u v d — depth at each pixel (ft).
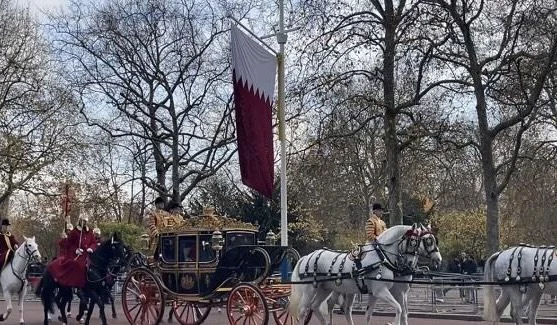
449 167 83.56
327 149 79.15
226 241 55.98
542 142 89.66
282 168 61.98
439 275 50.01
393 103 77.77
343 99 77.51
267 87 59.31
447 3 74.74
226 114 110.11
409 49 75.10
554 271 44.32
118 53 106.22
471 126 80.48
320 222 164.96
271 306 55.21
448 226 169.37
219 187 120.16
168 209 64.59
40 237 186.29
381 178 131.23
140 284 59.16
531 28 72.02
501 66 74.33
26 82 112.27
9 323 68.74
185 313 67.87
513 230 145.38
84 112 109.81
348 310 53.93
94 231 66.28
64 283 61.87
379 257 49.52
